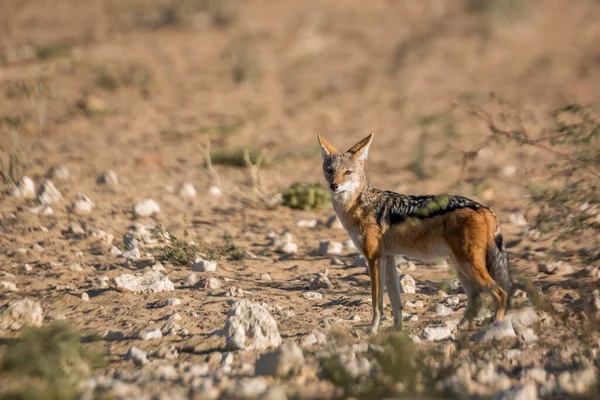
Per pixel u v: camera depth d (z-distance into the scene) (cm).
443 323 1762
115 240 2580
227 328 1645
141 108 5166
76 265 2281
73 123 4631
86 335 1736
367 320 1869
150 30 7819
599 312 1767
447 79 6281
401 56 6581
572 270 2236
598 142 2166
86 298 2003
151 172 3638
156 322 1823
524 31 7888
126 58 6562
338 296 2102
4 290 2056
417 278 2286
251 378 1412
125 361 1569
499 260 1714
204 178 3584
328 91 5922
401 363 1391
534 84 6000
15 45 6675
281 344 1659
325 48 7294
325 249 2594
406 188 3478
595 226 2097
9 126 4359
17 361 1421
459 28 7869
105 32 7562
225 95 5694
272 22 8156
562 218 2155
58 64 6022
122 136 4406
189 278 2194
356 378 1373
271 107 5431
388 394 1324
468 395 1338
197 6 8144
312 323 1833
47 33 7412
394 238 1812
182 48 7081
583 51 7144
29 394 1304
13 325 1770
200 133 4569
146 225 2762
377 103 5566
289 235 2730
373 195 1866
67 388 1324
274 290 2147
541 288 2052
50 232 2609
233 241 2686
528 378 1426
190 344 1667
